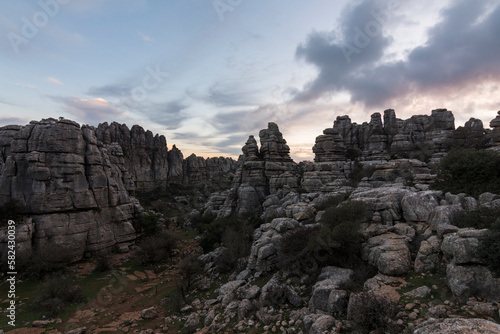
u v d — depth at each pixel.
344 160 67.50
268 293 18.33
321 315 13.91
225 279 28.81
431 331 8.23
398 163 45.03
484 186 24.62
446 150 60.25
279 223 30.39
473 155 27.19
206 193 123.88
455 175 27.52
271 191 69.75
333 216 23.59
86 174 45.78
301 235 23.48
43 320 23.45
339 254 20.19
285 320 15.71
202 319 19.88
